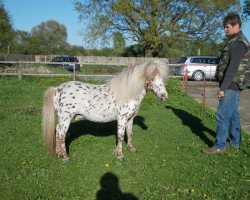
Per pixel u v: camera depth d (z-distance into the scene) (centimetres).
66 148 594
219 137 581
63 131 525
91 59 3941
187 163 544
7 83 1538
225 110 564
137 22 3497
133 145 606
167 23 3447
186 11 3547
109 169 508
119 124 542
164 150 606
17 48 5550
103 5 3584
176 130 761
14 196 419
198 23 3575
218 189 452
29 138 653
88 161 534
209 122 855
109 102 532
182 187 455
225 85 539
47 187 445
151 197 424
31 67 2236
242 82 546
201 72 2445
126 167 517
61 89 526
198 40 3681
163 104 1116
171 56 4428
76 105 518
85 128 734
